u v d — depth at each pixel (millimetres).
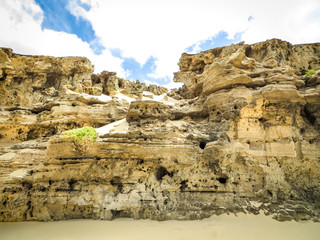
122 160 16547
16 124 25250
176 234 13047
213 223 14234
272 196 15195
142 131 17109
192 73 29266
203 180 16188
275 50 22969
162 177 16656
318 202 15383
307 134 16875
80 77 34062
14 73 29594
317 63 23312
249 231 13102
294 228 13227
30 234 13664
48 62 32719
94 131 17250
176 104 23609
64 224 14914
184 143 16531
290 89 16625
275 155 16203
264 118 17266
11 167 19125
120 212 15664
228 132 16750
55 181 16688
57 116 24750
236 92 17906
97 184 16328
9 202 16188
